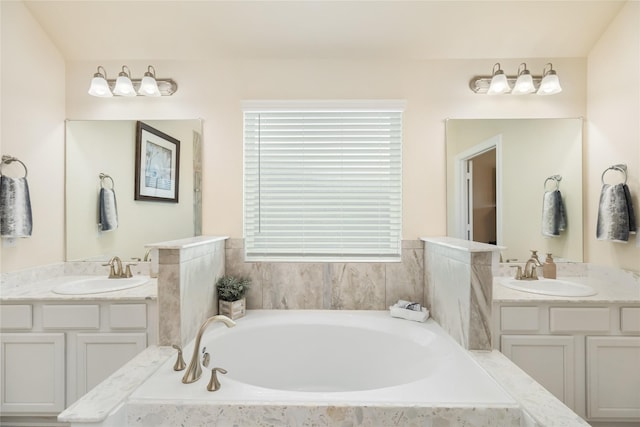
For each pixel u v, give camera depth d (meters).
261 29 2.04
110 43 2.13
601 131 2.07
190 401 1.06
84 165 2.23
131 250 2.23
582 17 1.95
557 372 1.64
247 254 2.24
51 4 1.92
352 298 2.15
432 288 1.97
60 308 1.69
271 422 1.05
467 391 1.14
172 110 2.23
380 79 2.20
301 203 2.24
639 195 1.83
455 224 2.19
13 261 1.87
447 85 2.20
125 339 1.70
